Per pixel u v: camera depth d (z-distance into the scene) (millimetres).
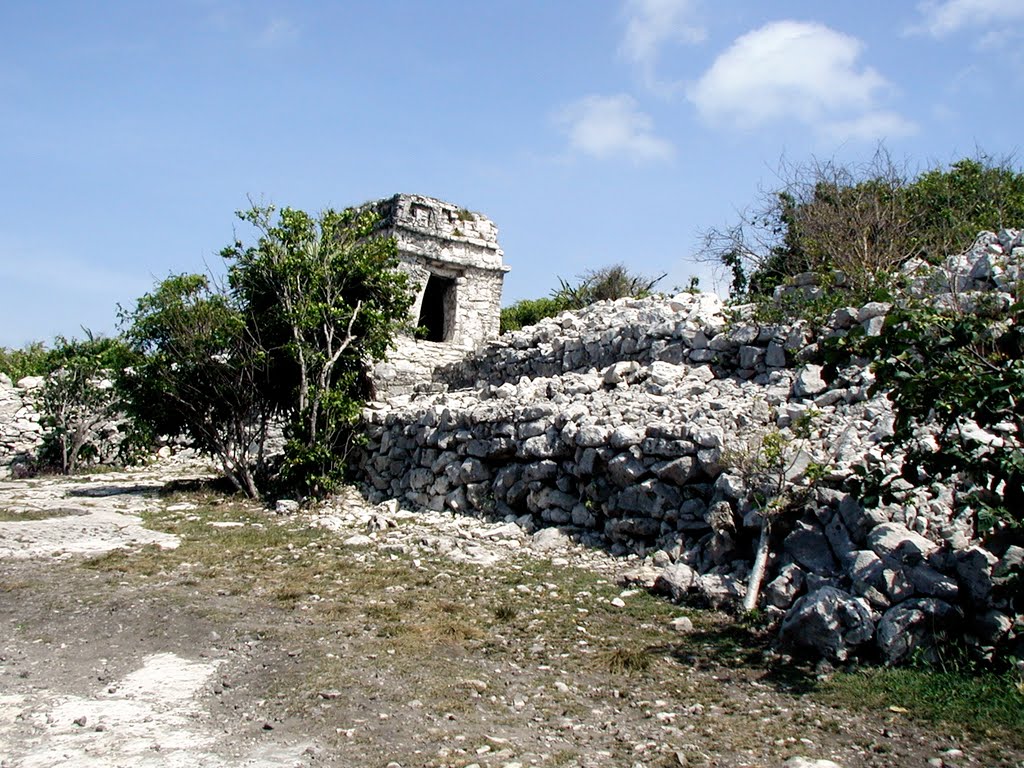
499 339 15352
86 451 20156
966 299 8609
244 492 13727
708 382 10609
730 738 4434
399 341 17359
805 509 6746
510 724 4641
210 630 6277
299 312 13289
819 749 4289
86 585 7508
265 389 14234
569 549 8852
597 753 4254
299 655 5707
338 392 13117
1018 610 5090
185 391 13523
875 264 11562
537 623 6543
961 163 15156
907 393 5250
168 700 4965
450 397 13492
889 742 4375
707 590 6781
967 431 6684
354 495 12961
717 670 5477
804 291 10727
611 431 8984
